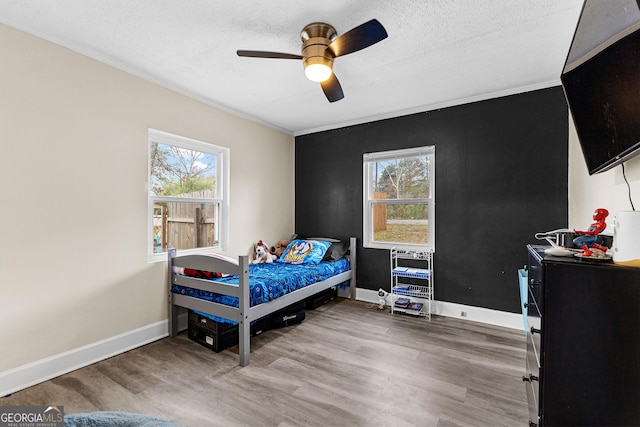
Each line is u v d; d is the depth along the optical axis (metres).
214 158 3.25
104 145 2.25
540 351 1.20
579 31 1.41
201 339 2.50
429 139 3.28
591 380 1.11
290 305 2.92
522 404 1.69
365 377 1.98
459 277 3.11
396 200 3.53
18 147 1.83
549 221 2.67
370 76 2.56
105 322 2.25
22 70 1.85
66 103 2.04
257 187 3.72
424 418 1.58
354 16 1.77
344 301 3.70
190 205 2.99
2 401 1.70
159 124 2.62
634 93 1.04
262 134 3.81
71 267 2.07
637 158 1.36
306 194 4.25
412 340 2.56
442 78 2.60
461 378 1.96
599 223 1.36
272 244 3.96
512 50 2.14
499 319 2.89
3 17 1.76
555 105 2.65
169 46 2.10
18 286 1.83
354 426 1.52
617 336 1.08
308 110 3.41
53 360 1.96
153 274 2.58
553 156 2.65
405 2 1.65
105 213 2.25
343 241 3.90
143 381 1.92
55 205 1.99
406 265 3.47
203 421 1.55
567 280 1.14
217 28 1.89
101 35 1.96
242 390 1.83
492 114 2.93
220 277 2.56
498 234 2.90
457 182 3.12
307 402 1.71
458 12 1.73
